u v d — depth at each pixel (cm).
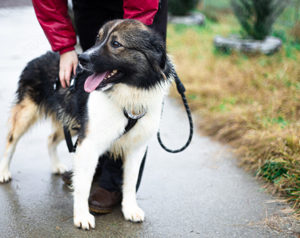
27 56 749
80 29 300
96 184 326
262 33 701
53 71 324
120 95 256
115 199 297
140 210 285
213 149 411
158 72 256
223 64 643
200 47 785
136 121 266
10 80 629
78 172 268
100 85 248
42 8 271
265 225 272
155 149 412
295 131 380
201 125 479
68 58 286
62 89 307
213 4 1355
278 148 357
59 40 280
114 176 295
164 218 284
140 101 260
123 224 277
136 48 251
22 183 333
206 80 605
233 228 270
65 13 282
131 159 287
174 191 325
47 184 334
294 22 870
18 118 337
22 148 409
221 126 457
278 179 329
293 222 274
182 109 538
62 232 263
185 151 407
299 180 310
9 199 304
